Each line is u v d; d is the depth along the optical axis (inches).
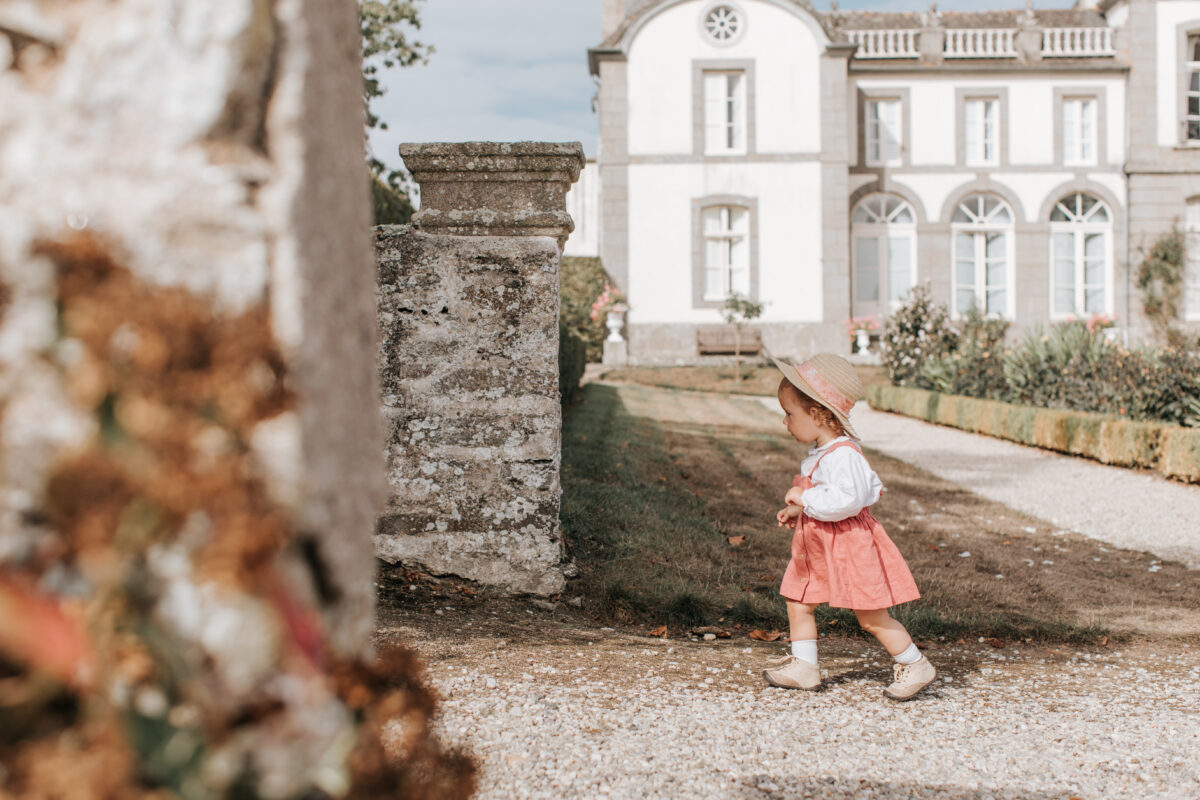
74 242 35.5
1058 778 104.3
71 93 37.2
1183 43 901.8
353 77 46.5
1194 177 905.5
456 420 188.2
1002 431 526.9
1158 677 150.2
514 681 128.4
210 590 34.7
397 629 152.6
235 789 35.0
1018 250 914.7
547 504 188.9
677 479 334.3
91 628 34.1
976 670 153.6
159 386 34.8
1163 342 895.7
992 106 914.7
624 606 186.7
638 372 831.1
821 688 138.5
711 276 886.4
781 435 502.9
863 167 911.7
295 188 38.1
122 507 33.7
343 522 41.0
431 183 188.2
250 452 36.5
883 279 919.7
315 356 38.7
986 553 262.8
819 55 868.6
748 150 873.5
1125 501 345.1
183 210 36.9
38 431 34.9
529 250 187.9
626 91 871.1
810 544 134.9
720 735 113.4
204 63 36.7
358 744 39.7
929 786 101.0
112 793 33.2
